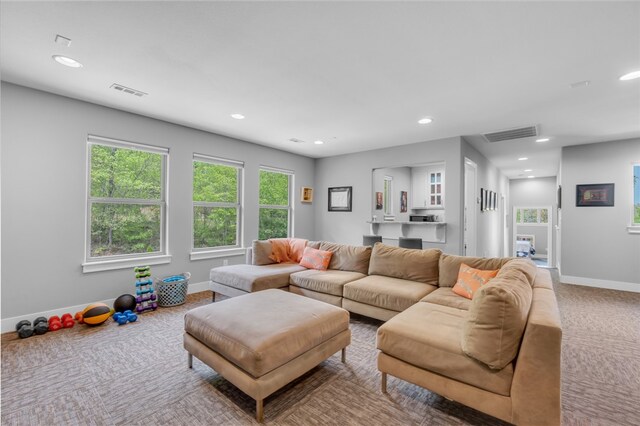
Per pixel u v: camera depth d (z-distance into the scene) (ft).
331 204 20.27
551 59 7.57
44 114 10.00
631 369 7.44
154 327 9.95
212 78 8.87
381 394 6.38
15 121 9.48
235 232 16.49
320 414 5.74
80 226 10.81
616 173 15.64
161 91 9.86
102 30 6.56
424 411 5.84
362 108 11.25
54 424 5.45
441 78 8.72
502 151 18.34
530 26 6.25
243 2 5.63
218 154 15.21
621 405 6.03
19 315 9.59
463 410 5.87
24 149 9.66
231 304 7.70
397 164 17.22
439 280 10.09
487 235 21.24
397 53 7.39
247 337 5.89
